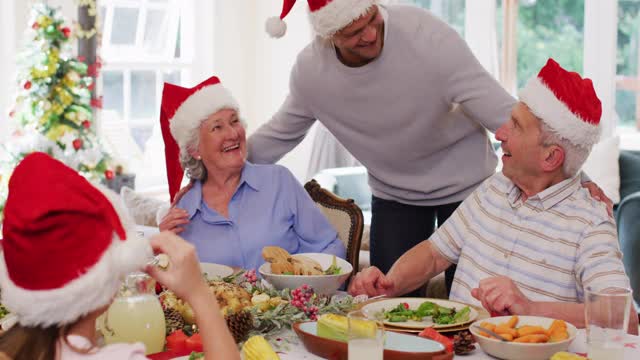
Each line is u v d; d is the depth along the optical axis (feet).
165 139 8.63
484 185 7.24
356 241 9.10
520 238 6.69
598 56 18.24
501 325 5.42
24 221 3.47
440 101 8.43
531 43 18.94
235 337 5.33
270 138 9.63
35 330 3.60
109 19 19.70
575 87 6.37
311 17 7.88
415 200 9.18
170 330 5.58
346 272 6.97
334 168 18.63
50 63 16.29
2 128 17.63
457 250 7.28
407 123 8.59
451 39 8.27
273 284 6.71
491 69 19.24
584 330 5.78
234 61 21.72
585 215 6.46
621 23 18.16
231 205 8.17
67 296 3.52
